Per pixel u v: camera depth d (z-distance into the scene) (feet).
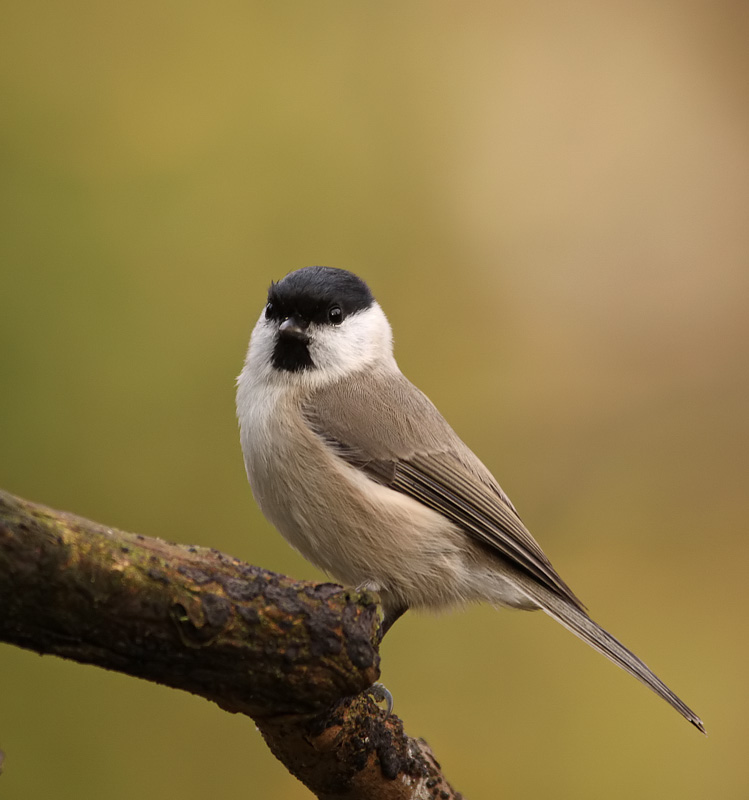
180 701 29.66
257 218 36.60
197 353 34.09
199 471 32.96
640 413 39.63
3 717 28.60
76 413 32.37
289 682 15.24
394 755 18.76
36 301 33.09
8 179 34.32
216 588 14.40
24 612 13.14
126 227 34.94
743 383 39.91
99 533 13.67
